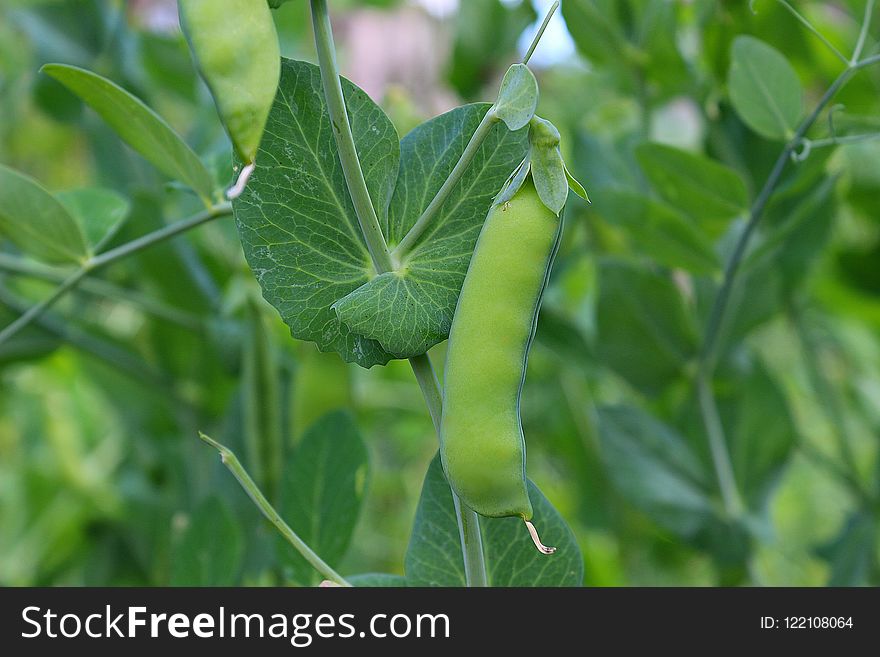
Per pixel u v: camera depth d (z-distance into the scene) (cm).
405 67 100
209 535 53
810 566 89
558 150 41
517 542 47
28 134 113
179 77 81
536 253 41
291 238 45
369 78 100
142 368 71
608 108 85
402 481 108
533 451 88
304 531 52
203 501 54
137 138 49
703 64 64
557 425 81
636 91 66
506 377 41
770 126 54
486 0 78
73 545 87
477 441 41
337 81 43
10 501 95
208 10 40
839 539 72
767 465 65
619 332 64
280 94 44
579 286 95
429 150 46
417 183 46
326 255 45
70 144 116
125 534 80
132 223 65
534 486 47
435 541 47
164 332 71
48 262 54
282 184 45
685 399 68
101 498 82
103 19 76
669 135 83
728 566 64
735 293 64
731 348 65
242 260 70
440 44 100
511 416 41
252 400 57
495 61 79
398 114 71
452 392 42
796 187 58
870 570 65
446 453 42
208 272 71
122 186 77
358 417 72
